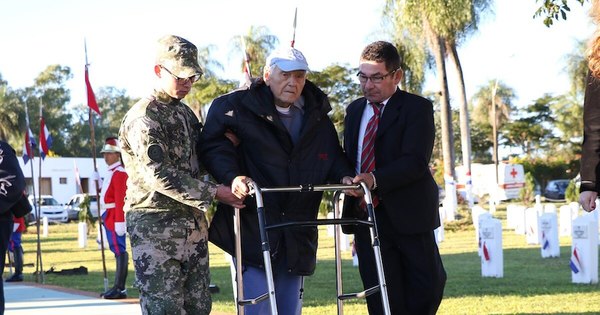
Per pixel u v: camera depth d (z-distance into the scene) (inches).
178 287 227.3
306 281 536.4
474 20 1337.4
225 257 770.2
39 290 525.0
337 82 1476.4
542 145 3302.2
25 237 1350.9
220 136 234.4
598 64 204.5
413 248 256.4
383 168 240.7
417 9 1310.3
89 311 416.8
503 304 410.0
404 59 1412.4
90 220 1363.2
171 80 226.4
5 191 342.6
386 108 253.6
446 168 1357.0
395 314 261.4
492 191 2148.1
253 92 232.8
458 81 1520.7
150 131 221.9
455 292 464.1
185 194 219.3
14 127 2967.5
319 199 241.6
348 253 788.6
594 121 213.2
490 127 3435.0
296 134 237.1
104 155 463.2
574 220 497.0
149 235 225.3
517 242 856.3
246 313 235.1
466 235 1035.9
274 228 207.0
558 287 475.8
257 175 233.9
